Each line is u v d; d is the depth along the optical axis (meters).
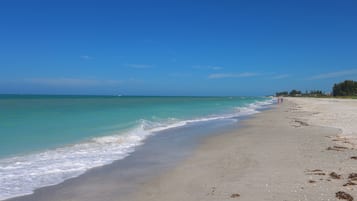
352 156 12.73
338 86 160.25
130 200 8.20
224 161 12.45
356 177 9.59
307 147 15.00
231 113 43.19
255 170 10.77
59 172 10.80
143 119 29.73
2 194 8.62
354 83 154.00
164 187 9.23
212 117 35.66
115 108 46.28
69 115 31.09
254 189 8.66
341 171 10.34
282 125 25.95
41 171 10.86
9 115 28.69
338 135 19.08
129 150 14.95
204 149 15.30
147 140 18.09
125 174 10.70
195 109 51.12
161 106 56.94
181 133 21.22
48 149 14.45
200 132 21.80
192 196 8.34
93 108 44.25
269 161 12.09
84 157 13.16
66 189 9.09
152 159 13.04
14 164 11.64
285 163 11.68
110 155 13.70
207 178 10.03
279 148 14.92
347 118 30.50
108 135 18.94
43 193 8.75
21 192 8.80
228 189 8.75
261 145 15.97
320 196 7.93
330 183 9.01
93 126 23.05
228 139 18.44
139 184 9.56
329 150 14.13
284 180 9.41
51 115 30.30
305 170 10.55
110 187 9.29
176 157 13.44
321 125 24.88
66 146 15.33
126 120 28.12
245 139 18.28
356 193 8.14
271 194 8.19
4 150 13.78
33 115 29.62
